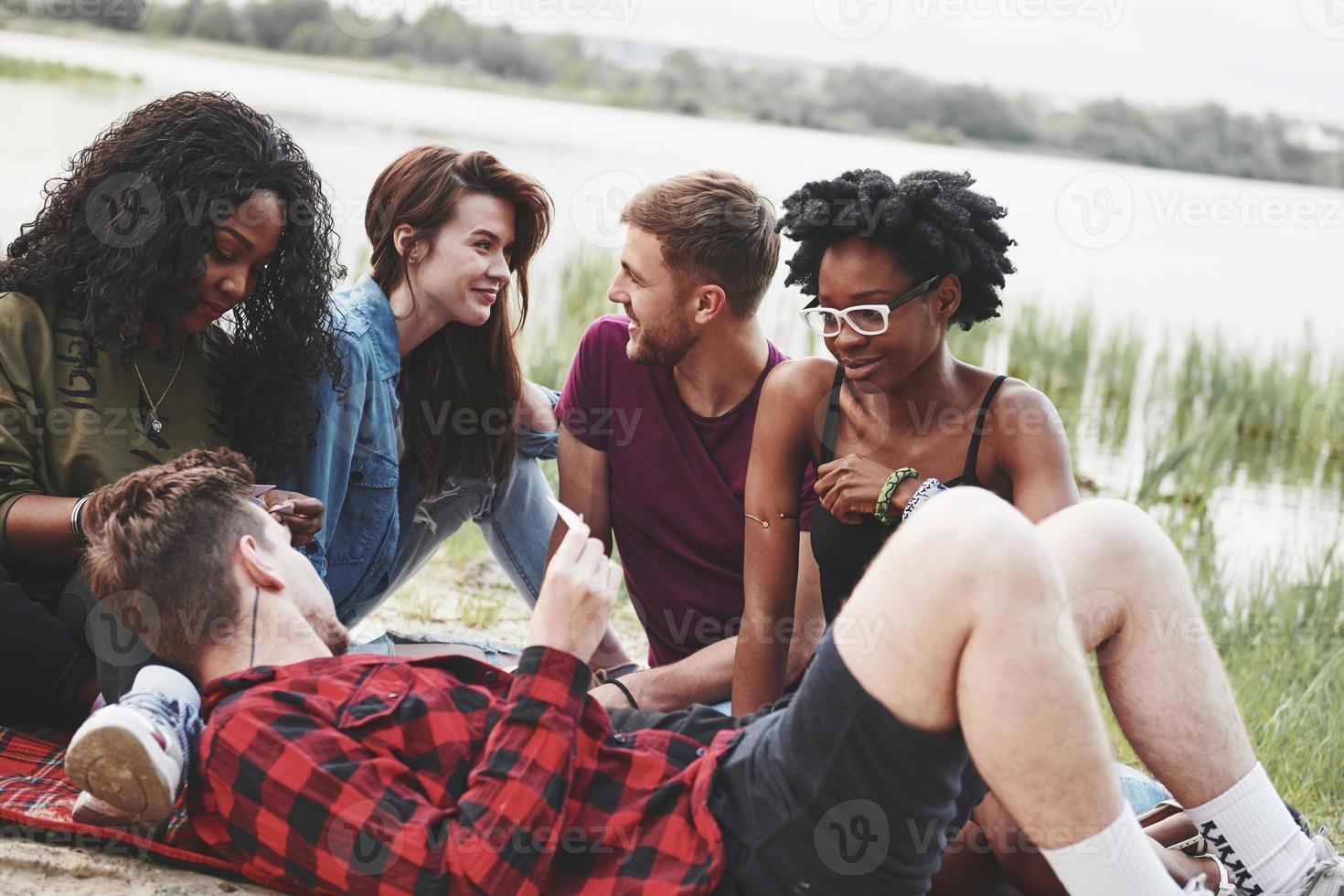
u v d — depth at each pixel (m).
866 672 1.92
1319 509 6.02
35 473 2.62
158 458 2.69
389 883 1.92
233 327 2.85
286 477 2.89
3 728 2.54
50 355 2.63
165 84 12.18
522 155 11.17
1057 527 2.22
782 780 1.98
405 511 3.26
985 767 1.90
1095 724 1.88
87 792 2.13
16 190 7.28
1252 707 3.79
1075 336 8.04
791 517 2.91
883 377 2.63
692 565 3.15
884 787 1.94
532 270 7.53
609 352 3.16
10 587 2.51
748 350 3.06
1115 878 1.91
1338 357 8.38
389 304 3.05
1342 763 3.52
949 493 1.95
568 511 2.18
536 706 2.00
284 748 1.98
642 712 2.29
